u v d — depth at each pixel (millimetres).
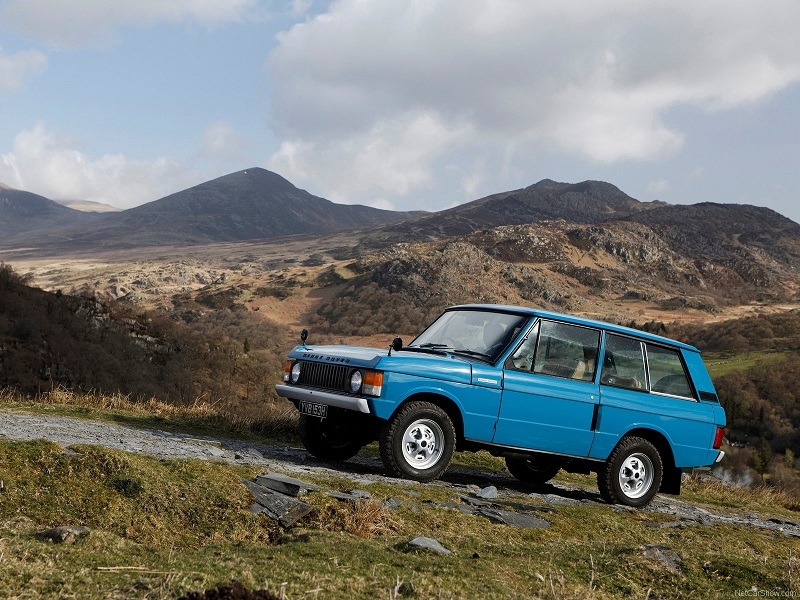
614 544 5656
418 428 7660
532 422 8031
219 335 71812
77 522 4801
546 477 9562
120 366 53156
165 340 63219
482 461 10656
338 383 7785
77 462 5391
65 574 3330
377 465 8859
